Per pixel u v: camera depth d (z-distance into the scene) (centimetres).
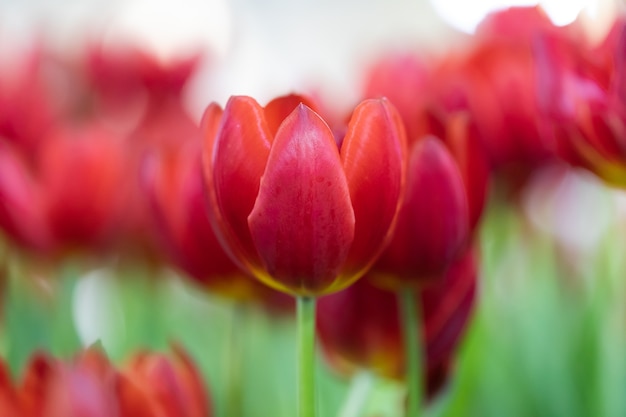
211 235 64
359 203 55
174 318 90
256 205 54
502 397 78
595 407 75
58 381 53
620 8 63
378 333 63
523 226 84
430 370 63
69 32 98
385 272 60
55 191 72
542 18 77
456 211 59
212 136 57
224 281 65
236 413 70
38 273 76
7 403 54
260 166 54
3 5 135
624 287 76
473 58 70
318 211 54
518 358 80
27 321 78
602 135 61
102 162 73
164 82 87
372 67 77
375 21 188
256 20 176
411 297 61
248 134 54
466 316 62
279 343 85
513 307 83
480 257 68
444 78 70
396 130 55
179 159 65
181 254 65
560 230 90
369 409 69
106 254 78
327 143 54
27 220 71
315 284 55
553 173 81
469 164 61
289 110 56
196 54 90
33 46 78
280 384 81
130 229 77
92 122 83
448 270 61
